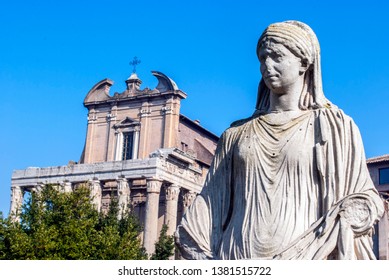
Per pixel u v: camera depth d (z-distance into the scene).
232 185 3.97
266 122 3.94
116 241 23.81
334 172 3.66
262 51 3.97
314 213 3.64
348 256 3.33
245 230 3.70
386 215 31.73
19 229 21.52
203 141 50.28
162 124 45.59
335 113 3.82
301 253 3.39
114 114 47.59
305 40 3.90
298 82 3.95
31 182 45.38
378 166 38.91
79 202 24.11
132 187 45.22
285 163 3.74
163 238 29.75
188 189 44.38
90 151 47.53
